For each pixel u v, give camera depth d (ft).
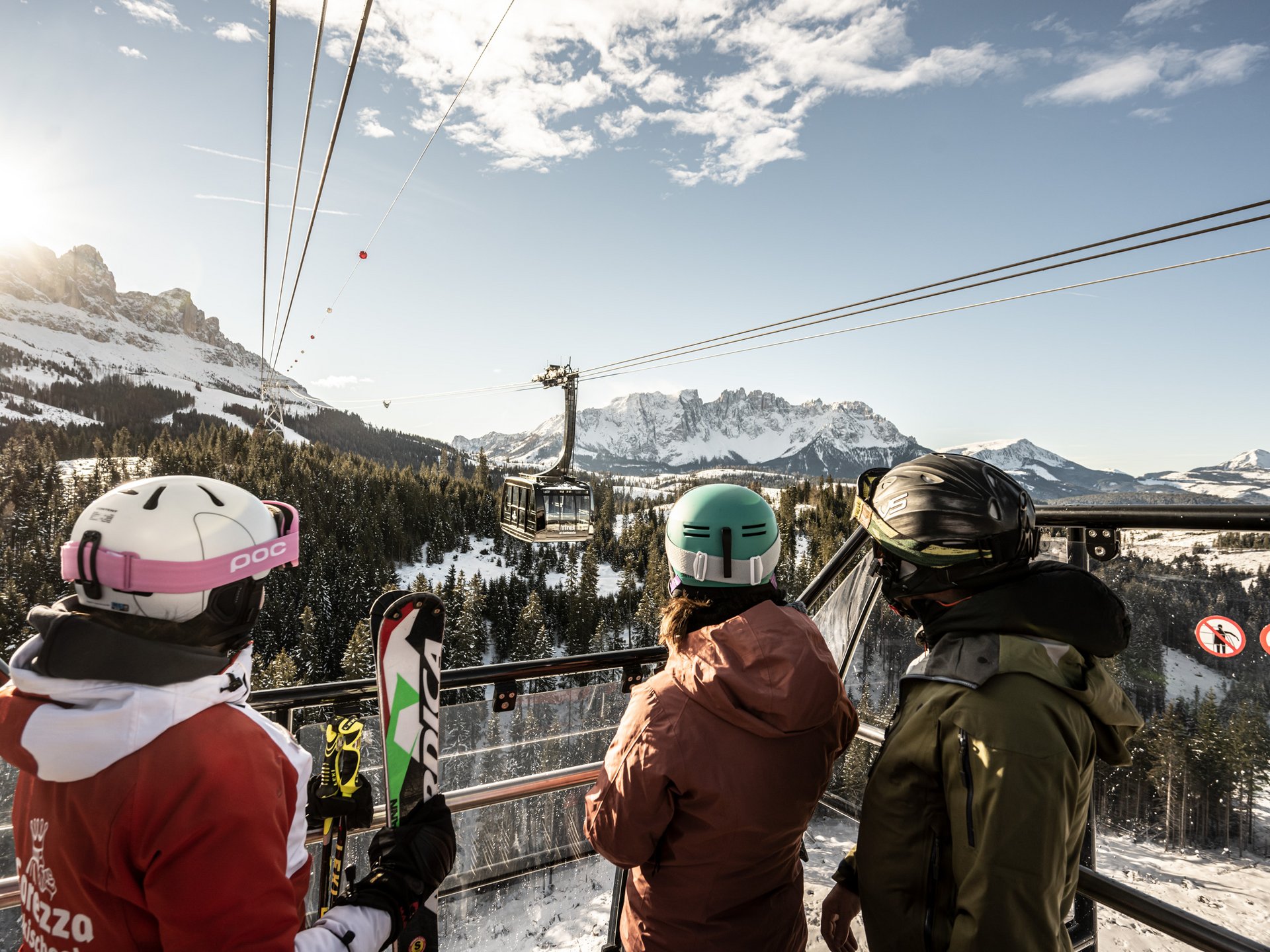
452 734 6.88
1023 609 3.78
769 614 4.83
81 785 3.17
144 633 3.38
